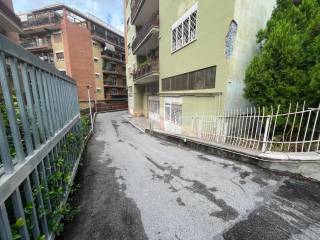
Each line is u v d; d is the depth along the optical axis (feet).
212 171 16.08
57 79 13.60
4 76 6.15
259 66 18.22
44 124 9.84
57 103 13.03
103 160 22.09
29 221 7.07
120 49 136.36
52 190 9.43
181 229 9.40
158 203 11.85
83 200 12.79
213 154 20.97
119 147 28.81
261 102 18.78
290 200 10.94
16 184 6.09
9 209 6.39
